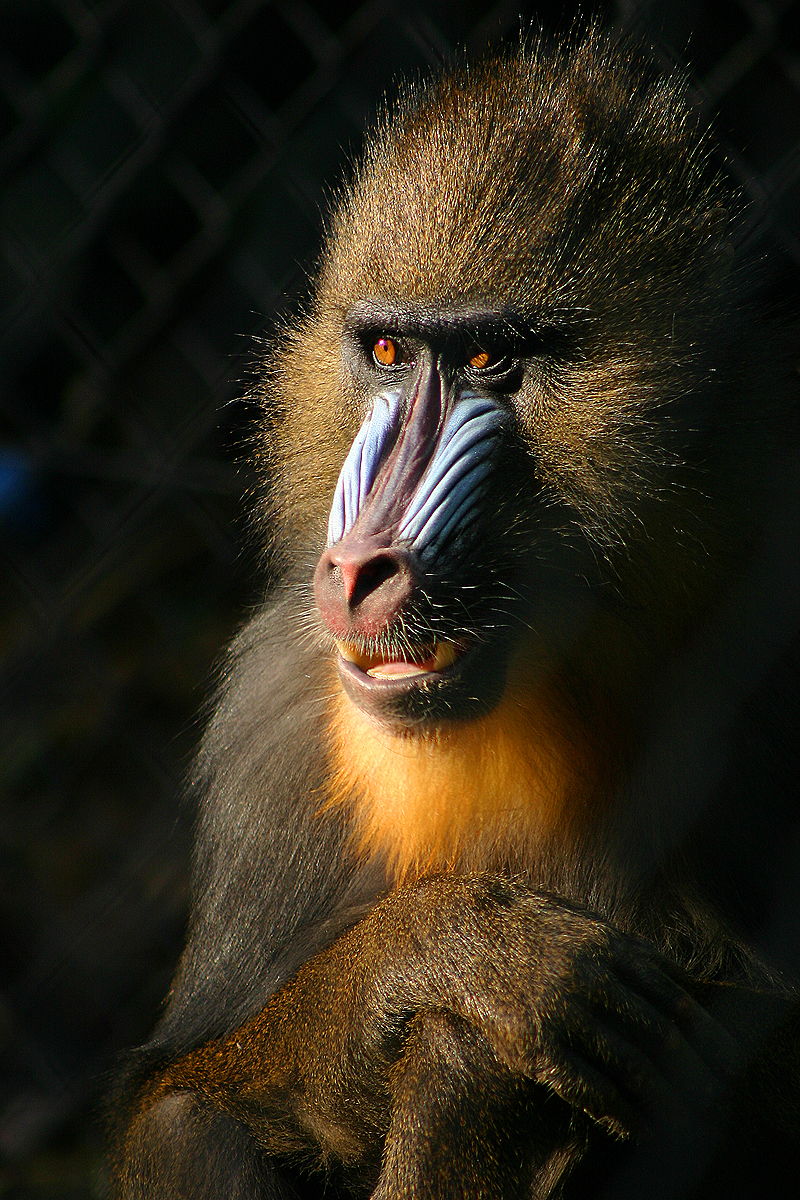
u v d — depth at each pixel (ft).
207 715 69.92
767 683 49.03
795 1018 43.78
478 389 47.09
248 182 84.02
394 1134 42.27
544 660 46.21
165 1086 51.75
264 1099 47.75
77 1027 89.51
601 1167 45.06
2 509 105.29
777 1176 44.24
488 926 42.86
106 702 96.02
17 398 101.14
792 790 49.49
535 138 47.60
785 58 70.85
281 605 55.83
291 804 53.31
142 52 96.58
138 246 98.84
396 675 45.29
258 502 56.65
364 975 44.52
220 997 54.08
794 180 56.39
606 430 45.80
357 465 46.93
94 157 100.89
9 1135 84.74
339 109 81.97
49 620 94.89
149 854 93.81
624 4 62.13
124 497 103.91
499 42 63.98
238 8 84.53
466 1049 42.06
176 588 104.27
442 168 47.62
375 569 44.80
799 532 48.47
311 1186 50.29
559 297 45.98
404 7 76.38
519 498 46.21
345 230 51.85
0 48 106.42
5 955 93.30
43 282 92.79
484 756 46.83
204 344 94.12
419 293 46.75
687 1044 40.93
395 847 49.19
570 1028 40.47
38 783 101.81
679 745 47.80
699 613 47.16
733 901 48.85
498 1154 41.91
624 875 48.37
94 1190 78.74
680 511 46.26
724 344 47.29
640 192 47.57
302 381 52.49
